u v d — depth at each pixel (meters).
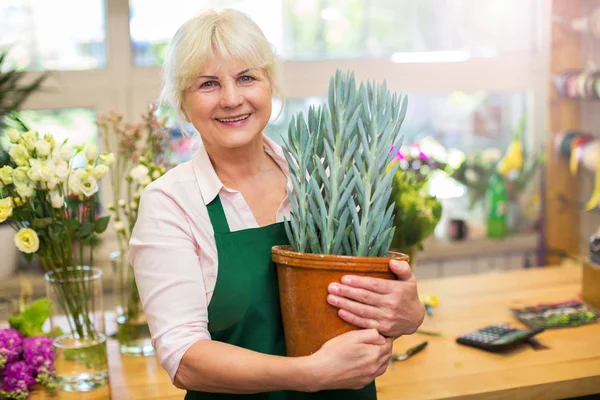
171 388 1.82
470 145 3.75
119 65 3.29
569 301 2.36
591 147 3.20
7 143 2.92
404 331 1.28
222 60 1.31
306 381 1.21
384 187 1.26
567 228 3.52
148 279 1.35
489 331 2.06
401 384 1.77
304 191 1.30
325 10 3.50
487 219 3.68
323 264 1.23
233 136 1.35
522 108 3.79
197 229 1.38
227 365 1.24
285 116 3.50
